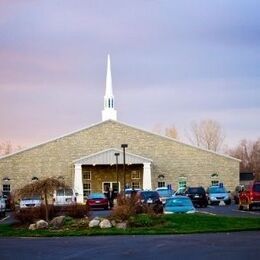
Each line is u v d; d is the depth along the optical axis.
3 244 24.97
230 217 34.06
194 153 73.94
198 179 73.62
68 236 28.03
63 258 19.97
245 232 28.14
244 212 43.72
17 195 37.81
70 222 31.91
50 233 29.06
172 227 29.97
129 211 32.09
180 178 73.50
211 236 26.38
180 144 73.88
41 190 34.34
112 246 23.20
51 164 71.75
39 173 71.38
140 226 30.56
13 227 32.47
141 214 32.53
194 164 73.81
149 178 69.38
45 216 33.41
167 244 23.42
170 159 73.62
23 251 22.20
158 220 31.47
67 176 71.88
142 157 69.75
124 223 30.78
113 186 71.94
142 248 22.31
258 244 22.73
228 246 22.19
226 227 29.75
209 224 30.64
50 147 71.94
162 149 73.69
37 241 26.09
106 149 70.12
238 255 19.58
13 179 70.88
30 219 33.38
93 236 27.75
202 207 54.41
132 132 73.69
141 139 73.62
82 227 30.84
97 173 72.00
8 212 53.69
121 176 71.75
